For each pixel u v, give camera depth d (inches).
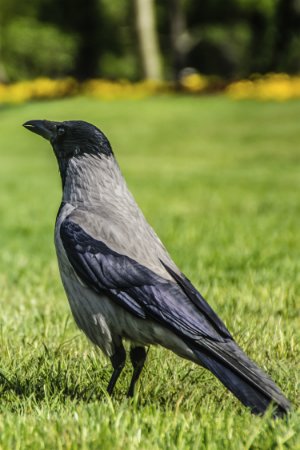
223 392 269.7
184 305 239.1
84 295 258.5
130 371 289.7
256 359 305.9
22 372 288.7
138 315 245.1
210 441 215.6
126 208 272.1
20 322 360.5
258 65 2687.0
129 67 2999.5
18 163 1234.6
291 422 221.5
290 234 625.0
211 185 965.8
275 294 409.4
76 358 306.3
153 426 224.7
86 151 276.7
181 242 601.0
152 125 1423.5
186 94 1620.3
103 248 255.1
